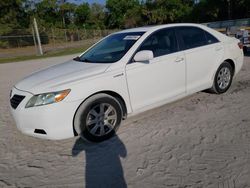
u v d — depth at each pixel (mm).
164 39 4633
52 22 68000
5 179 3213
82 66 4270
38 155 3736
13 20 54031
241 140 3639
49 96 3559
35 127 3658
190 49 4863
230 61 5656
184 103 5234
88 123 3807
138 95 4227
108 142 3926
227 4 50406
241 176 2891
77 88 3672
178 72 4645
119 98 4102
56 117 3568
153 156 3426
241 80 6629
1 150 3965
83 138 3850
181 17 70188
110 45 4730
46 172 3295
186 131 4043
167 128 4195
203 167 3104
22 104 3699
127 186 2893
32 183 3100
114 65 4020
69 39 45781
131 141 3881
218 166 3100
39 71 4602
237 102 5051
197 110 4828
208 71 5203
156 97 4453
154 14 73000
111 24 88250
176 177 2967
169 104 5238
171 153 3457
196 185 2809
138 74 4168
